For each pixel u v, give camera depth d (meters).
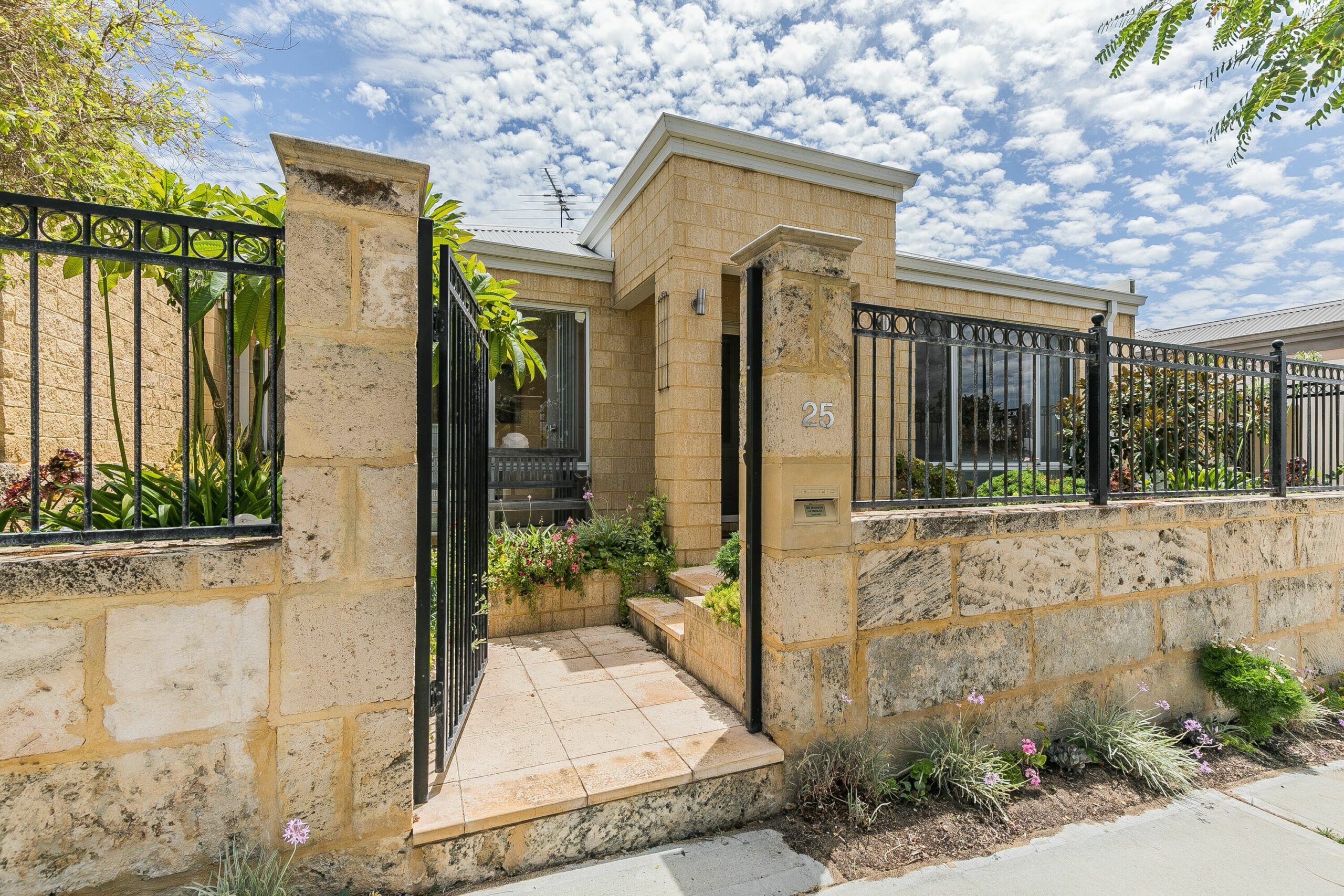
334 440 1.67
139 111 2.37
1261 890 1.92
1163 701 3.09
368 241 1.71
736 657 2.66
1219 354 3.47
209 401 5.05
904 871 1.98
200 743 1.57
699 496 4.77
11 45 1.95
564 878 1.86
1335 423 3.97
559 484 5.76
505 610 3.99
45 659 1.44
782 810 2.26
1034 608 2.75
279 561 1.62
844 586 2.36
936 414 6.40
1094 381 3.06
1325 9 2.45
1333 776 2.77
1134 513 3.01
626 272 5.70
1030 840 2.19
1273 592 3.50
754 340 2.43
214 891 1.52
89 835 1.48
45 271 3.29
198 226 1.61
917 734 2.51
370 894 1.72
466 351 2.56
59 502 2.54
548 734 2.41
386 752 1.73
